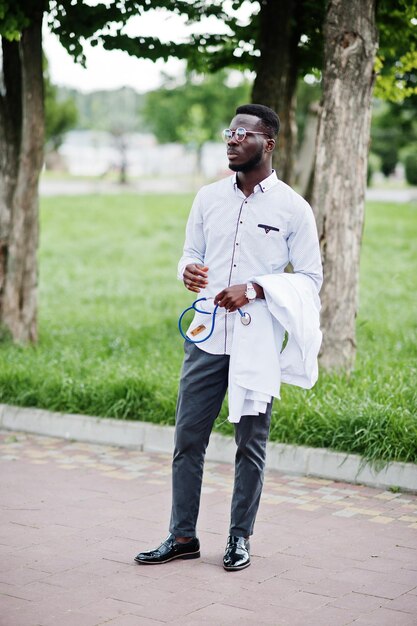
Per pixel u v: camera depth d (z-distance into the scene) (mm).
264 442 4809
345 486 6312
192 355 4809
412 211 29625
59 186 46219
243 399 4590
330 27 7902
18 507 5777
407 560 4898
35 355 9469
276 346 4652
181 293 16766
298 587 4504
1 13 8781
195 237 4887
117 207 32000
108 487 6246
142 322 12891
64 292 16719
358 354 9570
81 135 79500
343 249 8062
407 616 4148
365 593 4430
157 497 6031
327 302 8109
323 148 8023
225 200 4730
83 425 7543
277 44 10219
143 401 7555
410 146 35062
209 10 10023
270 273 4711
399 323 12539
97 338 11086
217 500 5969
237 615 4148
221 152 69562
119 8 9328
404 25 9992
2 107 10109
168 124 51594
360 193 8078
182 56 10125
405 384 7605
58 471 6637
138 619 4090
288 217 4668
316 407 6863
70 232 26375
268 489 6223
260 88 10352
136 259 21906
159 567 4766
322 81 8055
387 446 6266
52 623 4031
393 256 20922
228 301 4551
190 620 4086
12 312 10250
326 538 5254
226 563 4723
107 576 4625
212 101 49625
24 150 9891
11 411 7922
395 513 5727
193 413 4785
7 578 4570
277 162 10883
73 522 5488
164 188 47094
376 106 33094
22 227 10148
